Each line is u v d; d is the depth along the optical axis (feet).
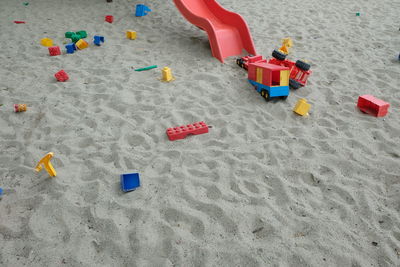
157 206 4.91
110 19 10.52
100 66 8.16
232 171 5.43
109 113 6.59
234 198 5.02
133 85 7.45
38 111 6.66
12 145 5.94
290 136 6.14
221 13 9.34
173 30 10.11
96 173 5.39
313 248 4.45
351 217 4.80
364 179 5.33
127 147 5.87
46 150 5.80
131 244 4.49
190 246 4.47
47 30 10.06
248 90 7.34
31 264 4.31
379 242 4.52
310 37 9.82
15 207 4.93
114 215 4.80
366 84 7.58
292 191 5.15
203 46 9.15
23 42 9.30
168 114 6.59
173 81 7.61
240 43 8.88
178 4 9.09
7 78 7.66
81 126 6.30
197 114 6.63
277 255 4.38
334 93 7.29
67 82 7.54
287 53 8.79
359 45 9.30
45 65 8.20
